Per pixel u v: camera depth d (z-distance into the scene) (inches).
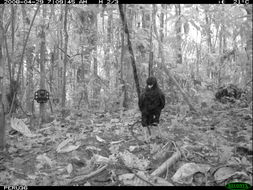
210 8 276.5
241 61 312.3
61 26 359.9
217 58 394.3
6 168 201.2
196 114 293.9
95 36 384.5
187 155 202.1
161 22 378.3
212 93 360.2
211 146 216.8
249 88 323.6
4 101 233.5
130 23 325.1
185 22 259.4
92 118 314.2
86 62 412.8
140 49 349.4
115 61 405.4
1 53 226.2
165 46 379.6
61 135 258.1
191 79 393.1
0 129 231.3
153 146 214.8
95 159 201.6
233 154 201.9
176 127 253.1
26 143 244.2
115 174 184.7
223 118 269.7
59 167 200.7
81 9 338.3
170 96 351.6
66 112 343.3
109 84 428.1
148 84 221.5
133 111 316.2
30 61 435.8
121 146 225.6
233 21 274.7
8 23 285.4
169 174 186.2
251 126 241.0
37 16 388.8
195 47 410.3
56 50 435.5
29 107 433.1
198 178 180.2
